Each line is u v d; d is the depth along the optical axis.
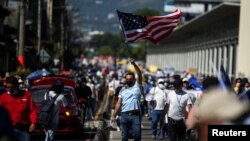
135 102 25.08
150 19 31.16
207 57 107.31
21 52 55.28
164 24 31.23
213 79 10.26
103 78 85.25
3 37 80.38
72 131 34.31
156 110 34.88
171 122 25.17
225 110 8.31
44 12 115.69
